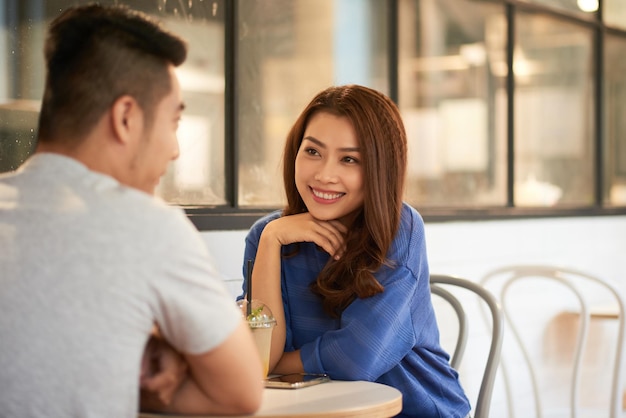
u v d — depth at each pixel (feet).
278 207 10.07
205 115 9.29
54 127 4.80
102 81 4.75
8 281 4.57
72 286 4.53
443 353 7.52
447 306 12.30
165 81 4.93
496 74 13.84
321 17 10.86
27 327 4.53
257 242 7.61
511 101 14.11
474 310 12.84
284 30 10.32
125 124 4.81
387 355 6.62
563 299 14.89
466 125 13.30
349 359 6.42
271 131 10.11
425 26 12.57
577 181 15.90
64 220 4.59
